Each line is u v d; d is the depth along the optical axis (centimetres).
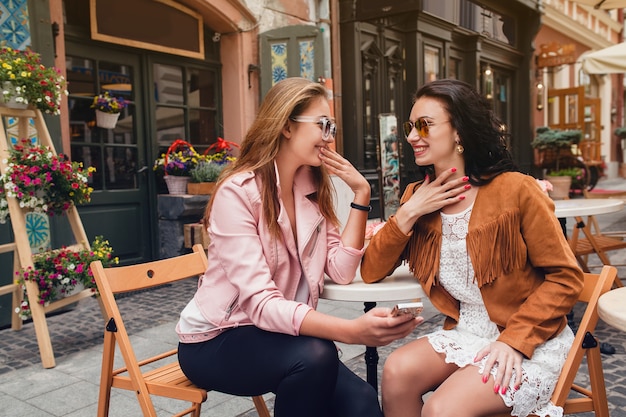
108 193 593
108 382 209
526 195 177
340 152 799
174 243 627
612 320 152
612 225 909
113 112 580
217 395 311
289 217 195
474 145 183
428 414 160
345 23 802
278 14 731
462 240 184
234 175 183
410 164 929
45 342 361
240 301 172
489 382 163
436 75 992
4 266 450
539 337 170
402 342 386
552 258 174
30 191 370
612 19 1997
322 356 162
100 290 205
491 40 1159
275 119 183
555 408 168
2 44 406
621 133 2069
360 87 818
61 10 510
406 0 752
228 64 705
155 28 622
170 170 626
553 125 1549
